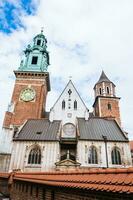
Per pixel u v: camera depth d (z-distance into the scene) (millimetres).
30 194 14266
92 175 7676
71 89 49875
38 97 52688
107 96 57781
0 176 28969
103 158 37375
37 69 58406
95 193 5711
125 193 4297
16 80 55500
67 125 43969
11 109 49250
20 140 38656
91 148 38438
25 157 37031
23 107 50656
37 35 67250
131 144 62500
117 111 55562
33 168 36000
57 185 8391
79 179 7738
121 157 37969
